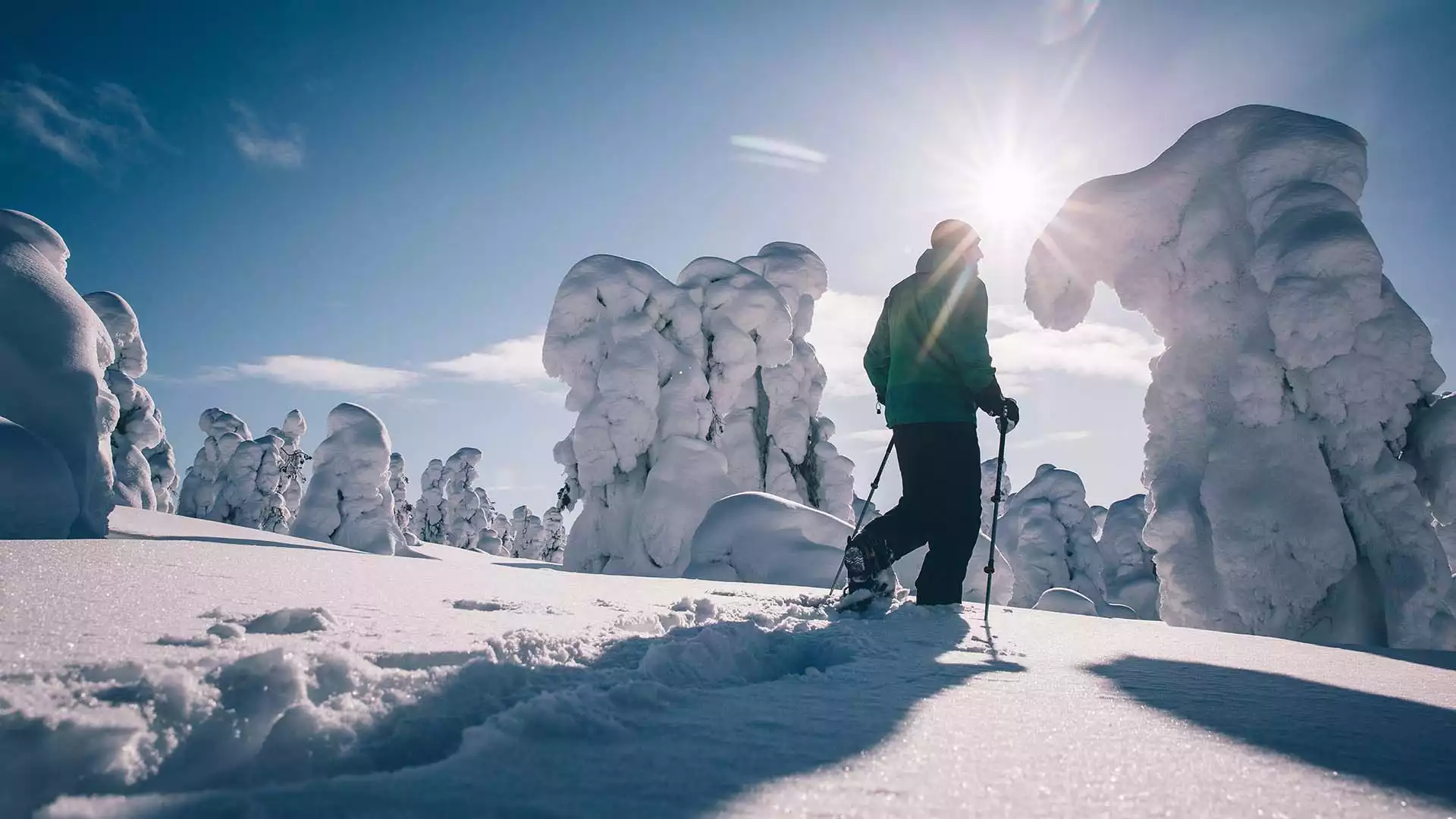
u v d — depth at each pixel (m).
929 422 3.38
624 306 21.25
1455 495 6.42
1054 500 26.69
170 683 0.91
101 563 2.29
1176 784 0.83
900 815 0.71
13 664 0.99
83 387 6.05
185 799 0.67
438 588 2.57
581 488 20.47
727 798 0.74
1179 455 7.89
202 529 11.51
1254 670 1.77
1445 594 6.45
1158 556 7.76
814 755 0.89
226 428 35.47
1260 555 7.03
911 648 1.93
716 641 1.49
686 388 20.48
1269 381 7.23
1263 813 0.75
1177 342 8.07
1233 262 7.69
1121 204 8.12
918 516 3.29
